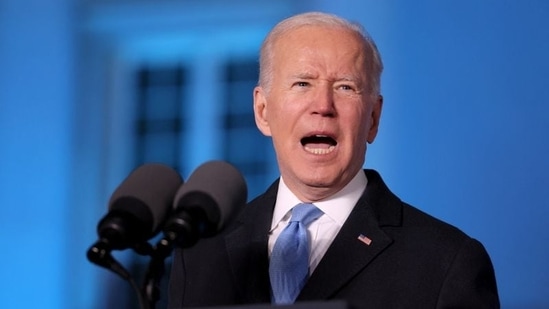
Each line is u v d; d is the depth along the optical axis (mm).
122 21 12859
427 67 11852
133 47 12844
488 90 11734
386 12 11961
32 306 12469
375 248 7660
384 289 7547
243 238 7941
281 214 7906
